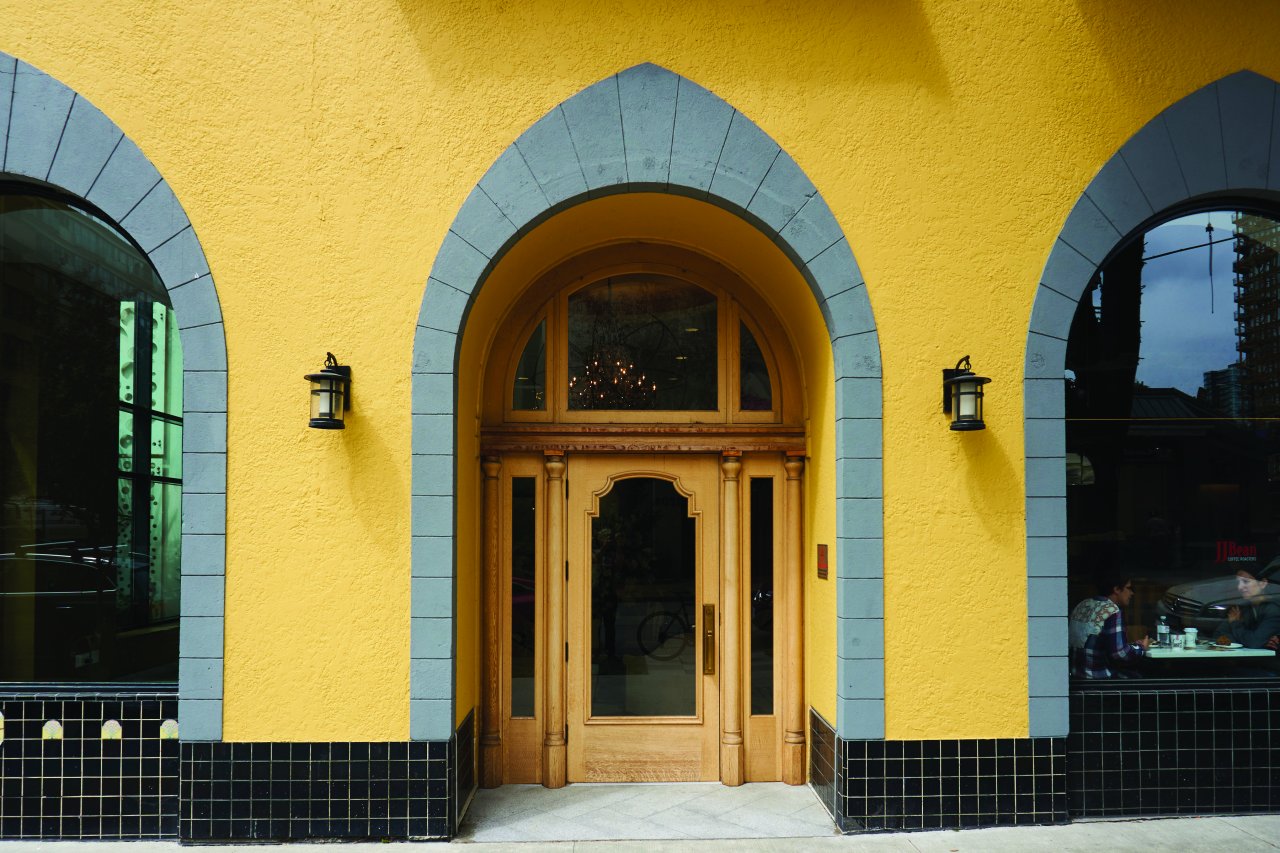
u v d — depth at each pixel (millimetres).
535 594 5258
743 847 4238
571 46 4449
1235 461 4785
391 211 4383
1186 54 4582
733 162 4465
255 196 4355
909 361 4457
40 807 4305
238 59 4367
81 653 4520
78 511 4574
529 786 5141
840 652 4402
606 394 5324
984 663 4398
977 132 4520
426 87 4406
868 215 4488
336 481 4320
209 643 4242
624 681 5258
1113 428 4770
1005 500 4441
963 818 4371
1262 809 4527
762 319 5359
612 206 4707
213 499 4270
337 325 4355
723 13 4492
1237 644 4742
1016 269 4508
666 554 5297
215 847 4188
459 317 4379
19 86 4309
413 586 4293
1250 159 4594
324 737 4262
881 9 4520
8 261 4652
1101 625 4652
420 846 4227
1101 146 4551
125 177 4324
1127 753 4500
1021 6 4551
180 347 4531
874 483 4398
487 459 5168
